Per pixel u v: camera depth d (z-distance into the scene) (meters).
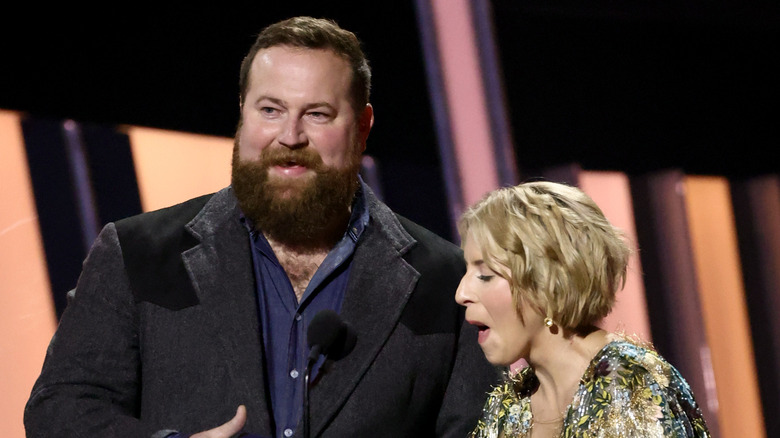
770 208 17.44
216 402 5.98
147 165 11.90
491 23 14.98
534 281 5.20
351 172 6.27
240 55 12.58
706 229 17.31
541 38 15.52
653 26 16.50
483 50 14.91
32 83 11.10
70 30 11.33
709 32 16.92
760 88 17.50
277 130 6.02
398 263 6.55
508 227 5.26
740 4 16.44
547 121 15.55
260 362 6.07
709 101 17.06
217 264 6.30
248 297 6.22
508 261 5.25
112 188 11.66
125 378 6.12
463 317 6.58
